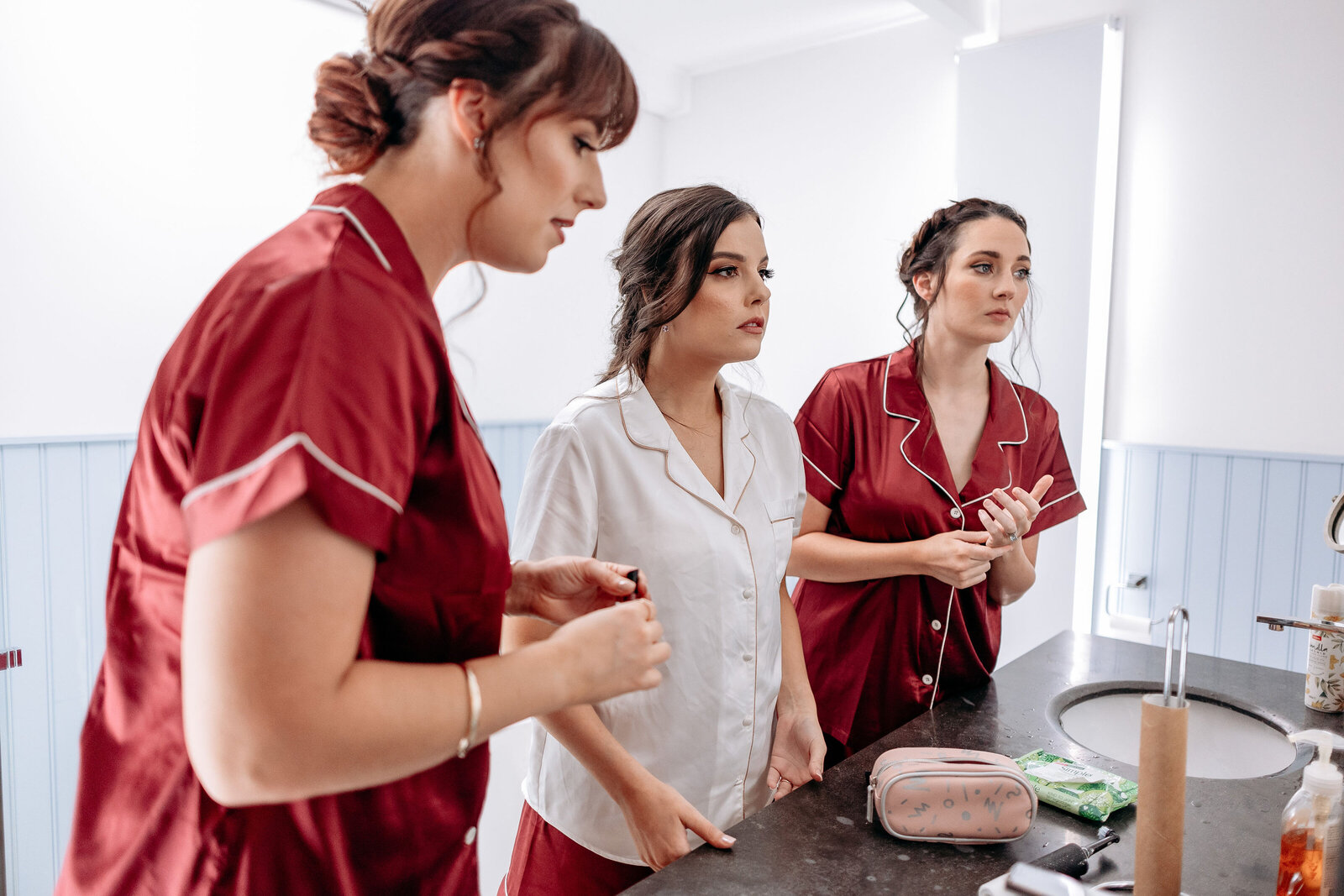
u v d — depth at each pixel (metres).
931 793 0.86
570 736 0.95
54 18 2.16
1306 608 2.31
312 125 0.61
